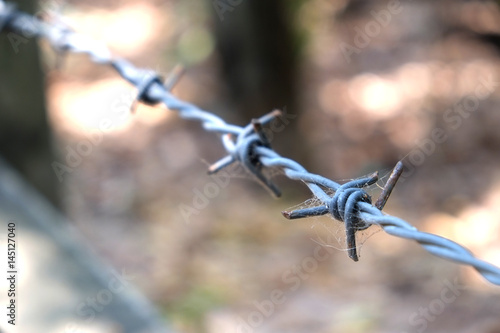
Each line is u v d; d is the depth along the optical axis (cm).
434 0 603
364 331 283
